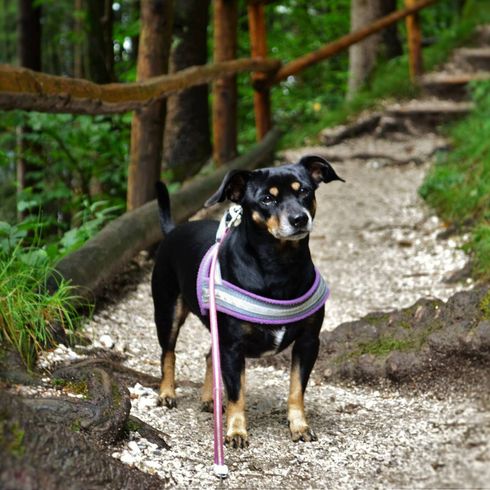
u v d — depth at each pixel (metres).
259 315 1.70
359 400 1.88
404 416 1.78
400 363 1.89
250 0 4.25
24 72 1.93
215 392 1.64
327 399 1.90
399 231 3.00
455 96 4.87
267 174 1.71
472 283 2.43
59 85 2.05
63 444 1.50
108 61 3.79
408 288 2.50
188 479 1.61
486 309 1.86
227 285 1.72
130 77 4.13
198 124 4.13
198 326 2.33
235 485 1.59
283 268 1.71
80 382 1.69
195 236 1.88
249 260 1.71
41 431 1.49
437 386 1.84
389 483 1.55
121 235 2.47
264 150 4.09
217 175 3.35
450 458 1.59
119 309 2.38
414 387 1.87
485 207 2.80
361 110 4.85
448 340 1.84
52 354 1.84
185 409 1.89
